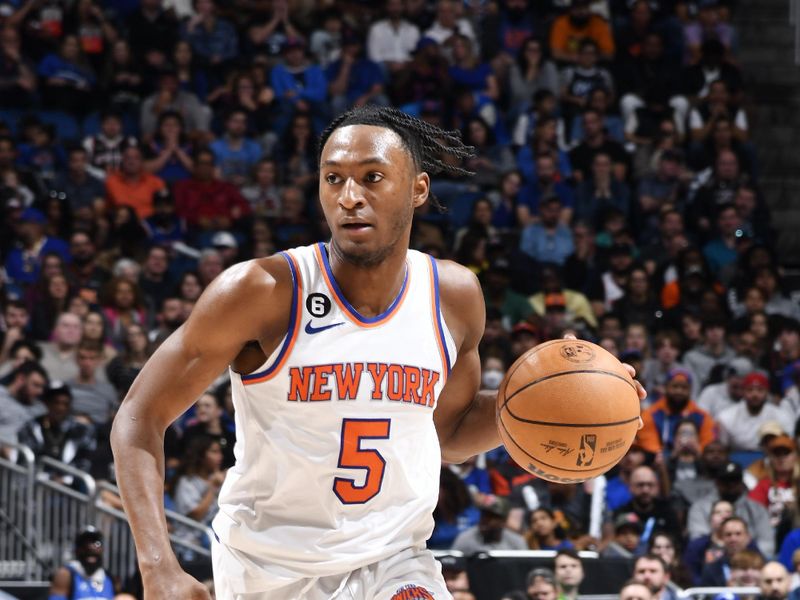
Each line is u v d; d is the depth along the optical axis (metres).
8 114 44.22
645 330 37.66
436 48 47.06
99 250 38.75
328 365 9.85
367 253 9.74
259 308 9.74
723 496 30.66
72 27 46.22
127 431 9.54
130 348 32.66
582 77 48.62
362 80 47.09
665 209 43.47
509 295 39.06
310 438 9.86
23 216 38.69
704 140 47.94
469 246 39.88
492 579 26.84
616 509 30.58
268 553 10.04
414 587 10.12
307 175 43.50
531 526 28.92
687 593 26.41
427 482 10.37
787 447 31.38
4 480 28.83
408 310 10.22
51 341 34.66
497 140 46.94
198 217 41.03
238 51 48.47
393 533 10.13
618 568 27.28
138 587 26.58
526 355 10.80
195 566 26.11
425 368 10.22
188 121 44.69
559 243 42.19
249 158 43.62
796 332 38.84
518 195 43.91
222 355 9.75
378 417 9.95
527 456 10.59
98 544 25.92
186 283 36.25
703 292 40.44
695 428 32.91
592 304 40.28
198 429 30.06
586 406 10.37
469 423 11.47
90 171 41.41
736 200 45.38
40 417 30.06
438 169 10.99
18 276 37.16
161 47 46.59
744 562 27.22
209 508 28.77
